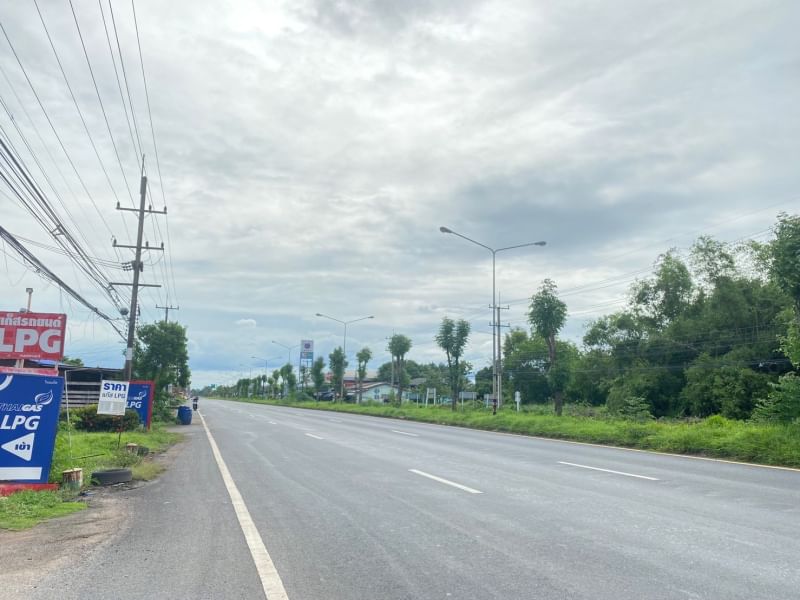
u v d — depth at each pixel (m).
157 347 36.91
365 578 5.60
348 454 16.97
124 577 5.71
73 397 29.14
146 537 7.38
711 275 54.62
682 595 5.00
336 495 10.20
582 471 12.99
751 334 50.78
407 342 60.31
